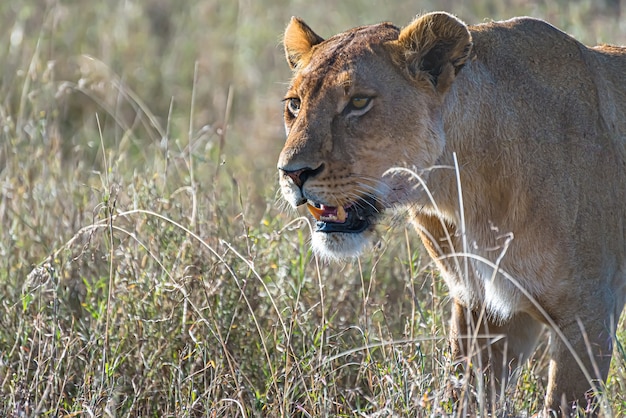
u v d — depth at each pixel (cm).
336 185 734
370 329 880
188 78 1694
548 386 787
